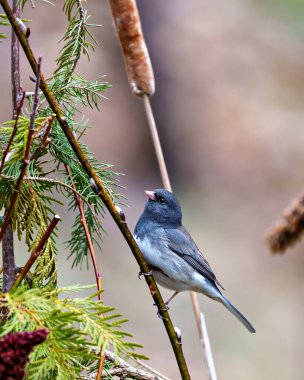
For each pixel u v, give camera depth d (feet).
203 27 64.85
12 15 10.30
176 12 65.21
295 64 63.52
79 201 12.40
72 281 39.27
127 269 46.37
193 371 40.75
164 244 22.29
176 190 59.93
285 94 63.26
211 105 62.80
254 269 50.96
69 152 13.07
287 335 44.55
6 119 49.01
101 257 46.44
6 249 11.78
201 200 59.00
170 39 64.44
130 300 44.19
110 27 58.54
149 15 64.54
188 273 22.43
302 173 59.62
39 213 11.88
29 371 9.16
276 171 60.34
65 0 13.07
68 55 12.98
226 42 64.49
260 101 63.00
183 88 63.21
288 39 62.90
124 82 59.06
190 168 61.11
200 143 61.52
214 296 22.93
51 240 12.17
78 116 56.18
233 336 43.55
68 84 12.89
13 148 10.96
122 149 57.98
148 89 17.87
